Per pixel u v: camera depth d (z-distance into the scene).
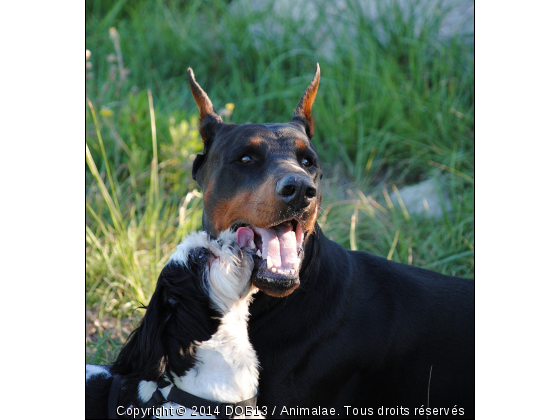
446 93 7.31
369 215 6.08
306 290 3.44
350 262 3.78
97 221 5.62
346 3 8.29
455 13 7.95
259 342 3.38
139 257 5.32
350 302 3.61
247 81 7.99
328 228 5.83
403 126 7.02
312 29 8.34
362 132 6.98
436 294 3.90
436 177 6.61
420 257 5.70
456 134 6.90
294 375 3.44
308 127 3.87
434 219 6.18
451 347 3.84
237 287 2.85
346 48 7.94
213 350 2.80
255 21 8.61
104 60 8.02
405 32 7.86
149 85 7.80
